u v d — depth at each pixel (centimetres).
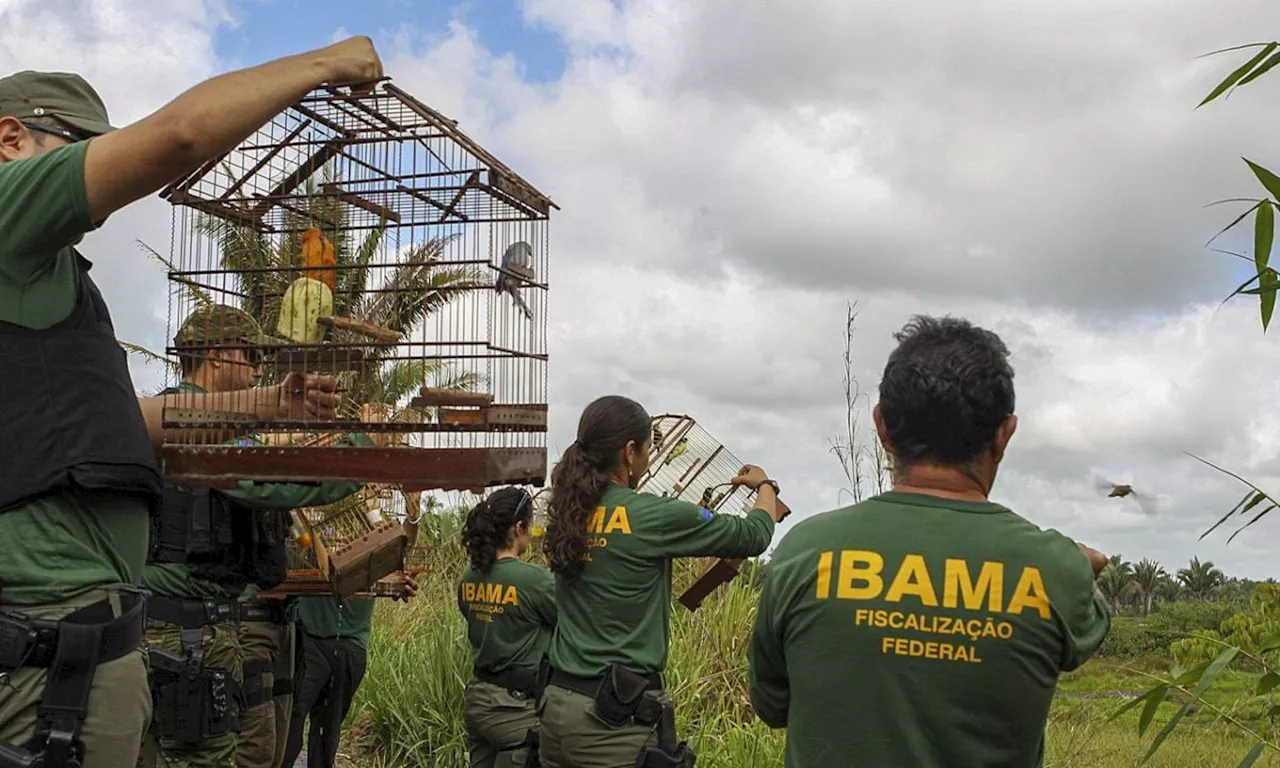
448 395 320
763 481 436
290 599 480
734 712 619
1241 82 238
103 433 223
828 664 200
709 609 691
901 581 198
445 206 343
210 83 209
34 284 220
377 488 495
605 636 389
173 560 382
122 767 224
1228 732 523
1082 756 511
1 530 213
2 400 214
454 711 662
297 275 349
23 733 213
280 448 310
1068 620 196
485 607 500
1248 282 248
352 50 231
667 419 466
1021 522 205
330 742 555
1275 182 236
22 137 237
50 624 213
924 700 193
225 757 403
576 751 386
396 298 342
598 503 395
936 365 207
